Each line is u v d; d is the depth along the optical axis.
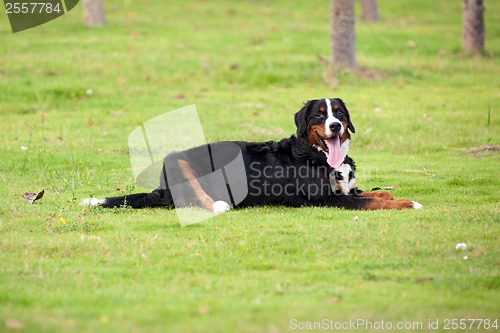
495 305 7.61
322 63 25.88
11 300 7.59
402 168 14.95
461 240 9.69
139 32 31.97
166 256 9.23
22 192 12.60
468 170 14.57
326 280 8.38
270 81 24.41
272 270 8.78
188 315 7.27
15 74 23.89
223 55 27.52
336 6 25.09
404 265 8.84
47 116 20.14
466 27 29.48
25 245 9.55
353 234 9.91
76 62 25.61
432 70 26.33
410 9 42.62
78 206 11.81
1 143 16.86
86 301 7.64
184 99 22.00
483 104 20.95
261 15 38.69
